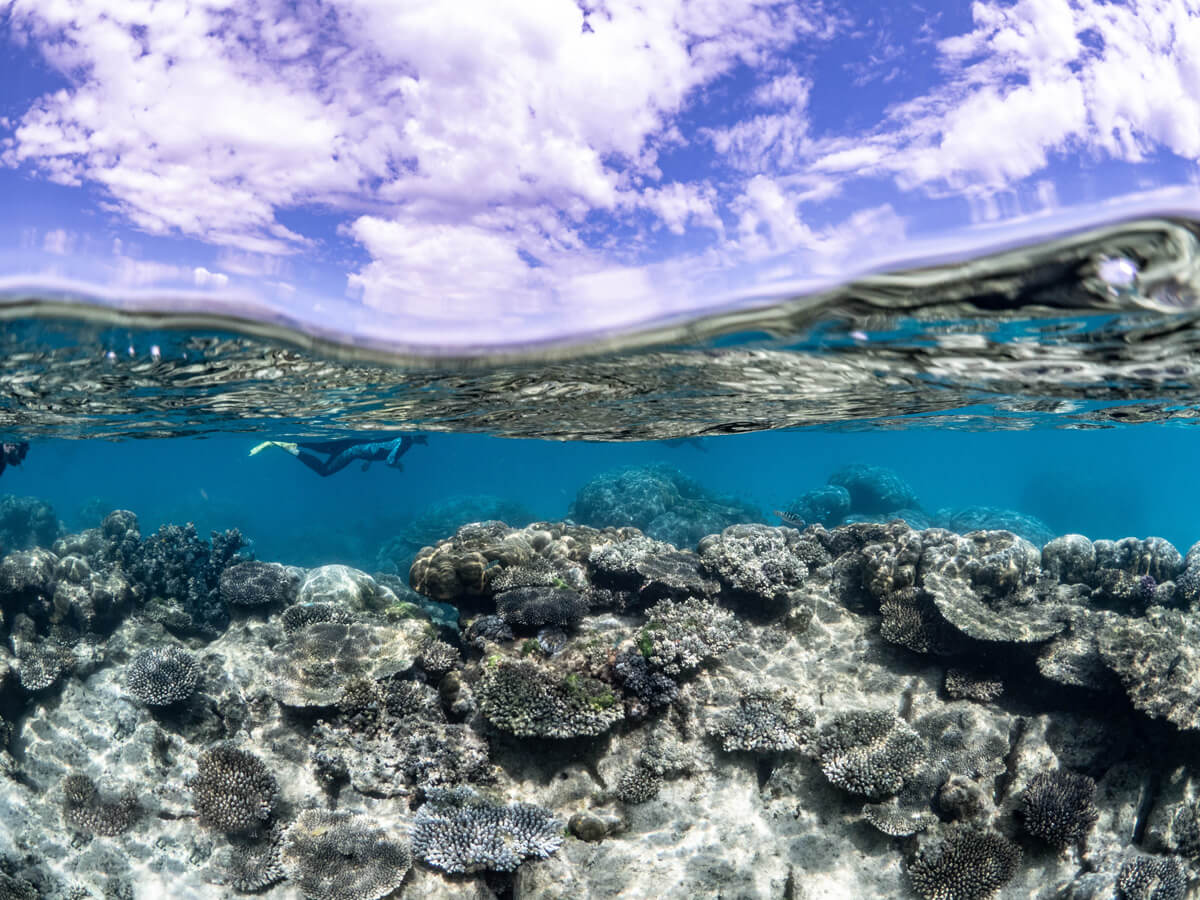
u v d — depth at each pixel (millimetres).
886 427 2498
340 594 2477
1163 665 1834
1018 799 1774
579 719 1828
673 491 5984
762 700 1927
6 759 1811
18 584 2172
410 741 1878
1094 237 771
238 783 1769
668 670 1962
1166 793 1760
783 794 1802
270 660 2072
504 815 1694
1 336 1129
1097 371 1386
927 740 1933
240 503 12633
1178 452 23766
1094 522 13078
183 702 2049
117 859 1659
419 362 1298
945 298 976
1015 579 2205
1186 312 1002
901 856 1673
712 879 1640
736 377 1459
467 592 2295
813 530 2824
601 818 1735
